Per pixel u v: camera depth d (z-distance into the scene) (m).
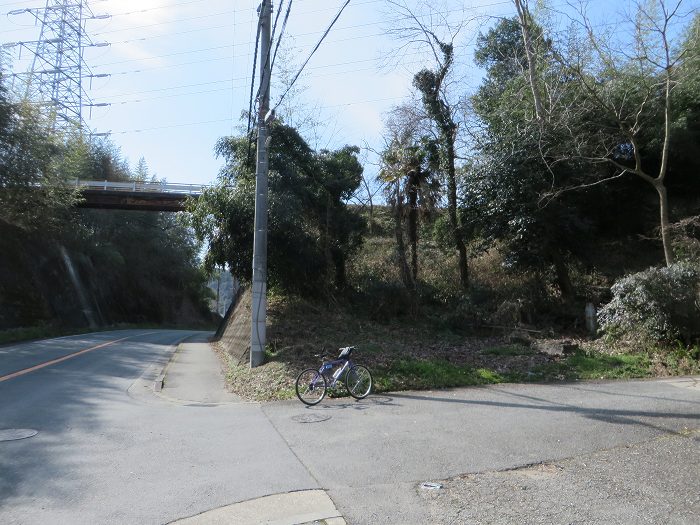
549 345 13.88
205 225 18.64
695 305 12.51
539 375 11.51
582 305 17.12
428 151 20.02
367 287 19.39
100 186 38.09
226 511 4.93
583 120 17.36
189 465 6.32
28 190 29.20
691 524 4.42
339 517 4.72
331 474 5.86
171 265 61.94
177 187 38.22
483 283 19.23
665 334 12.72
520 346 14.42
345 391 10.41
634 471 5.70
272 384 11.38
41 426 8.30
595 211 19.75
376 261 21.25
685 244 15.34
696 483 5.29
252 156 18.86
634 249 19.23
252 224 17.78
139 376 14.35
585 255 18.42
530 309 16.98
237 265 18.80
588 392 9.87
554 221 17.23
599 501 4.92
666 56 13.42
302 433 7.69
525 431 7.38
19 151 28.02
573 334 15.88
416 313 18.52
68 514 4.94
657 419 7.80
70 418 8.89
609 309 13.79
